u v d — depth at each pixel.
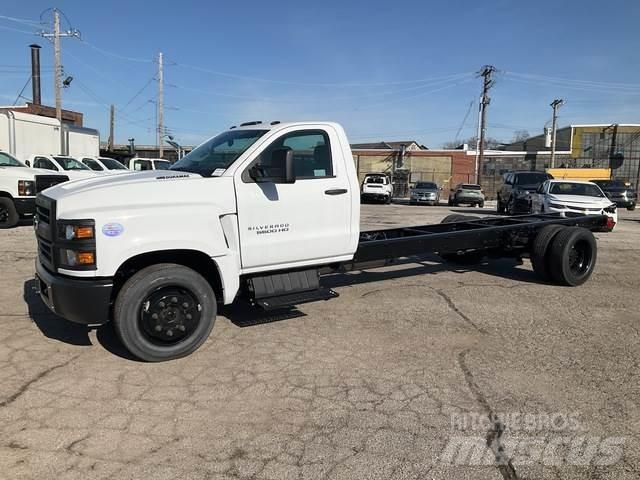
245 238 5.08
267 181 5.07
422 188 34.97
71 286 4.30
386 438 3.48
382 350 5.07
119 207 4.43
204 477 3.03
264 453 3.28
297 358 4.82
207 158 5.44
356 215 5.84
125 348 4.80
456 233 7.37
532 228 8.30
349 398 4.04
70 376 4.34
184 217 4.64
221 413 3.78
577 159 59.69
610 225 9.33
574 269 8.02
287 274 5.49
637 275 9.10
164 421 3.65
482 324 5.96
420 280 8.25
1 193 13.10
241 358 4.80
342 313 6.28
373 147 77.81
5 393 4.02
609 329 5.86
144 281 4.48
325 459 3.23
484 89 46.53
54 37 30.45
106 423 3.61
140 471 3.07
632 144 63.75
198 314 4.79
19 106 40.00
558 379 4.46
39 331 5.39
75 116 45.88
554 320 6.17
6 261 8.88
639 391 4.25
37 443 3.34
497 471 3.14
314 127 5.60
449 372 4.57
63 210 4.35
